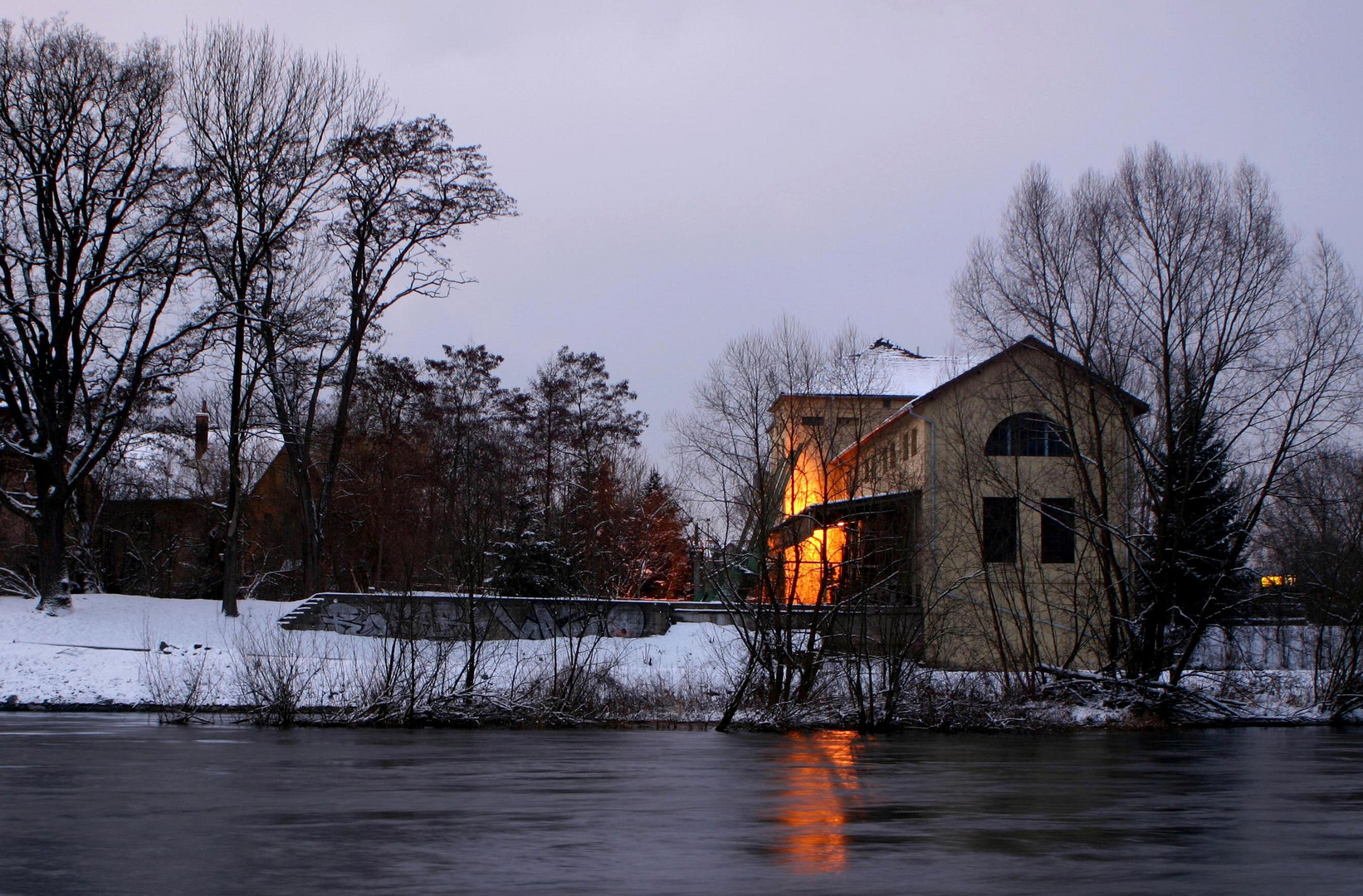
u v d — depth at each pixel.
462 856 10.45
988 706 31.02
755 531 32.84
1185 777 18.95
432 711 28.09
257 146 40.53
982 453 42.00
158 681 30.22
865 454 37.34
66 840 11.24
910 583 32.06
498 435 60.12
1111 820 13.53
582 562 41.47
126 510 55.81
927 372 50.81
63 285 39.22
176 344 40.19
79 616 39.69
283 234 40.91
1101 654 36.34
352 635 40.62
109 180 38.88
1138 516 37.28
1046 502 39.50
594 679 30.77
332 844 11.09
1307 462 34.84
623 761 20.36
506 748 22.59
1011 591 39.06
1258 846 11.63
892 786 16.78
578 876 9.54
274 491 61.09
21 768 17.64
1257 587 38.44
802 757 21.75
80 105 37.91
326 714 27.53
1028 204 35.78
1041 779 18.27
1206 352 34.53
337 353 44.44
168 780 16.31
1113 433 39.12
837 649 30.81
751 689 30.95
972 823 13.03
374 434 58.25
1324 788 17.44
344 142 42.12
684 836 11.77
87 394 42.09
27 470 45.94
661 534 56.91
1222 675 36.06
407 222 43.97
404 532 55.22
